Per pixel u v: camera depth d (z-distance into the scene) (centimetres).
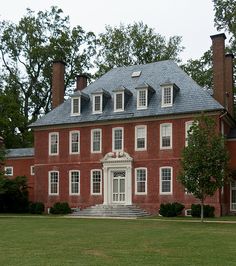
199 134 3177
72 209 4550
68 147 4678
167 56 6316
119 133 4453
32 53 6284
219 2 5522
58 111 4859
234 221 3281
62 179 4666
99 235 2228
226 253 1591
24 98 6512
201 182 3128
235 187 4156
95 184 4503
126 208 4125
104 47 6450
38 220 3391
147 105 4378
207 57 5728
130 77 4797
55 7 6500
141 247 1758
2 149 4394
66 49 6419
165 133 4247
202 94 4212
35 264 1352
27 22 6406
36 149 4834
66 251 1641
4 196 4728
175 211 3978
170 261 1415
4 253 1586
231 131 4353
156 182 4234
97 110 4606
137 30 6388
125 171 4372
